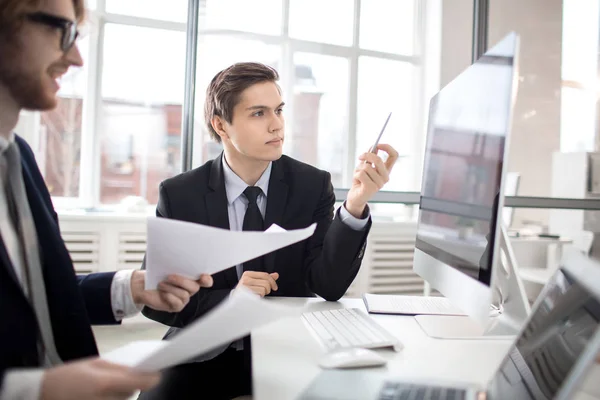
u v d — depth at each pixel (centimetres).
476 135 86
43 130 279
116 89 289
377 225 294
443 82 315
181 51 290
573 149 327
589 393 56
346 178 309
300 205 134
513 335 87
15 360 61
